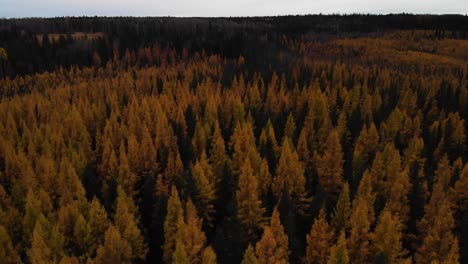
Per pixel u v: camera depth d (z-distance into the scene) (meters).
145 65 177.38
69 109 100.00
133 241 42.38
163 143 72.44
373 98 108.06
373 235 39.50
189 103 99.94
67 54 186.25
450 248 38.72
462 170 56.59
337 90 116.31
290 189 52.59
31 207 44.91
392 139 77.75
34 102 108.44
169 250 43.59
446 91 115.06
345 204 43.72
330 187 57.94
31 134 79.25
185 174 53.16
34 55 184.25
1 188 51.78
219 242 42.16
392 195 49.12
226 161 59.41
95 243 42.88
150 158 64.69
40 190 47.88
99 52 189.75
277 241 38.47
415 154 66.38
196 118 88.19
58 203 53.69
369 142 72.56
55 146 72.44
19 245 44.84
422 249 40.41
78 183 48.19
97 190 57.75
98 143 75.06
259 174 55.44
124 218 42.97
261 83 126.06
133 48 196.62
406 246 48.00
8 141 74.00
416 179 54.53
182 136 80.56
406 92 105.06
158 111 90.44
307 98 102.75
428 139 80.38
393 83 124.31
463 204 52.19
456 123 84.69
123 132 78.38
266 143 69.38
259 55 180.38
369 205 44.97
